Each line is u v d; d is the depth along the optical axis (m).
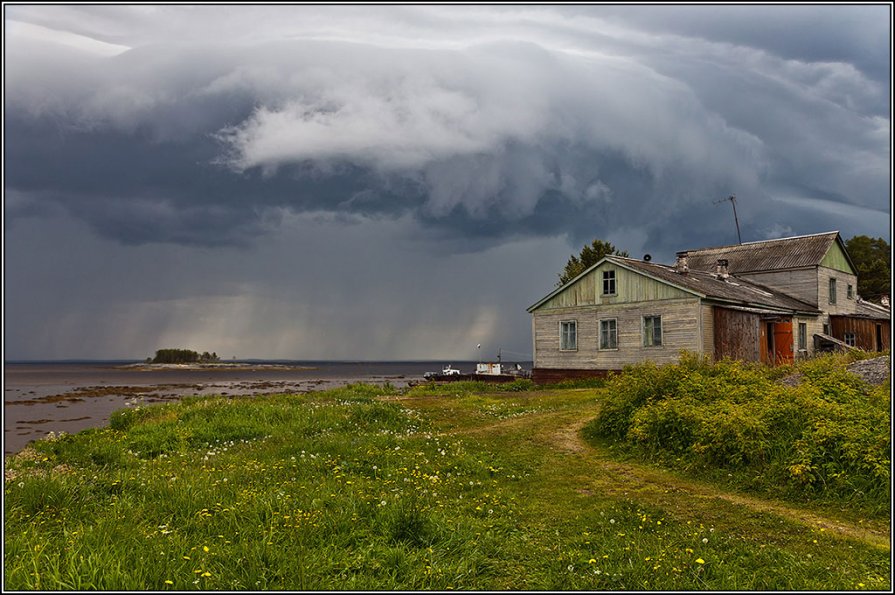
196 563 5.66
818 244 39.34
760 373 16.20
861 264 68.94
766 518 8.28
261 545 6.14
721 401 12.66
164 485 8.81
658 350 30.42
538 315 35.78
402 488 9.51
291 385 75.50
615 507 8.77
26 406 40.72
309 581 5.51
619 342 32.06
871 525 8.02
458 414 19.44
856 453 9.20
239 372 167.88
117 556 5.65
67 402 45.00
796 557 6.63
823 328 37.69
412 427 16.80
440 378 55.56
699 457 11.06
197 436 15.28
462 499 9.11
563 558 6.48
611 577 5.91
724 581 5.85
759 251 41.72
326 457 11.88
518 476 10.88
